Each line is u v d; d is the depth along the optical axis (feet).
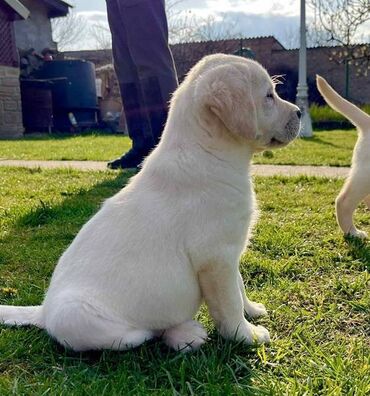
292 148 8.57
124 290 1.80
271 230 3.37
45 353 1.88
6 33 13.93
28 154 8.29
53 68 16.28
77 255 1.91
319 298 2.33
